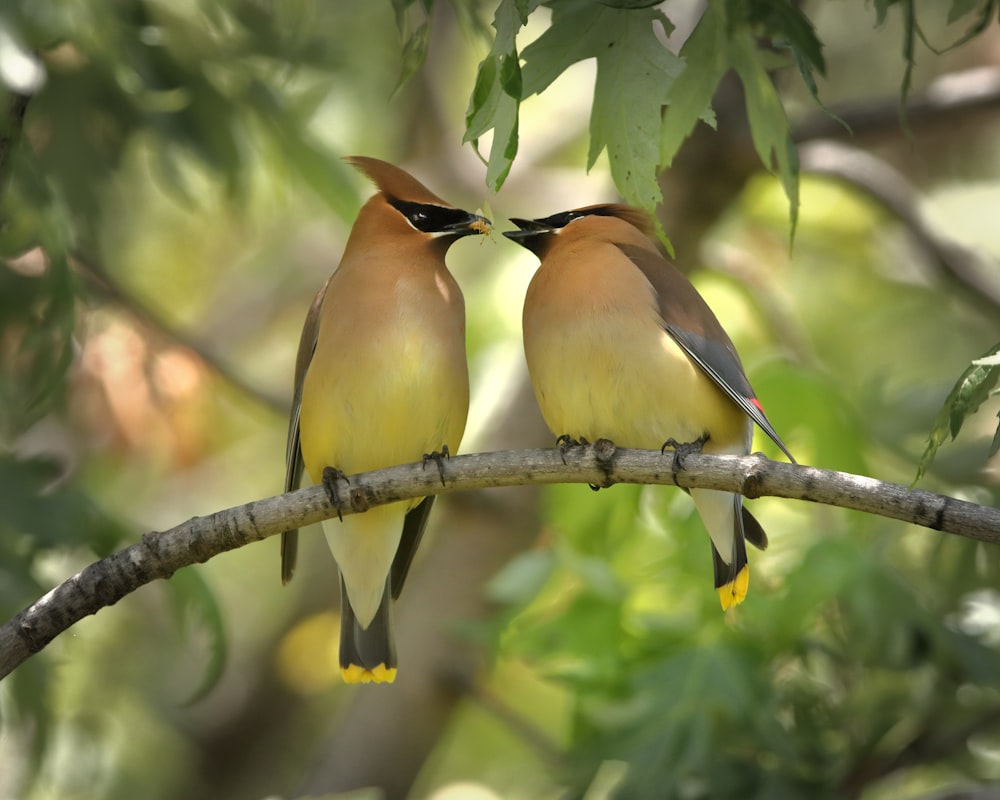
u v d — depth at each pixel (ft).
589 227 30.17
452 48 54.29
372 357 28.58
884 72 58.75
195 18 36.17
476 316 44.78
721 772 32.42
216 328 59.26
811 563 33.83
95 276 40.55
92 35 33.58
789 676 35.14
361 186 38.65
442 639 43.09
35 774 34.96
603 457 24.88
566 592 37.19
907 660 34.12
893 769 34.99
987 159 59.93
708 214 42.86
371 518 29.94
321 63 37.81
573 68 57.31
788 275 57.36
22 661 23.65
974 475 38.24
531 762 48.70
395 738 43.27
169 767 54.24
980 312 47.78
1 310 34.96
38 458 33.06
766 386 36.91
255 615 58.70
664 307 29.01
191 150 36.81
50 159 36.11
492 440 42.78
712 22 22.80
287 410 42.68
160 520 57.00
